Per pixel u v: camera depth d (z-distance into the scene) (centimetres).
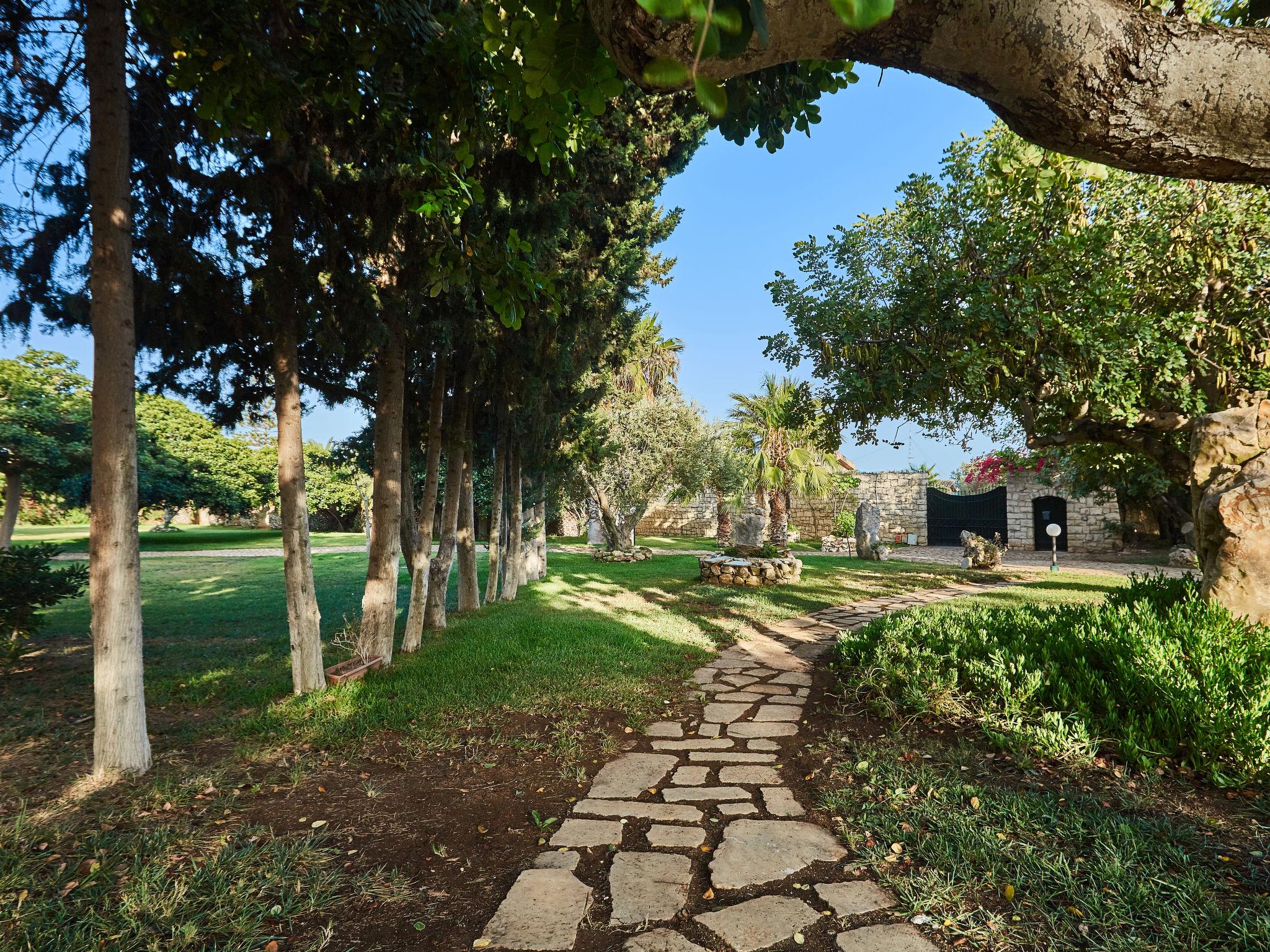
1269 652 408
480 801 359
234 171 470
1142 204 650
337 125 491
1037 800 324
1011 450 2086
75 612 1027
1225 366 677
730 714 516
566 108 291
